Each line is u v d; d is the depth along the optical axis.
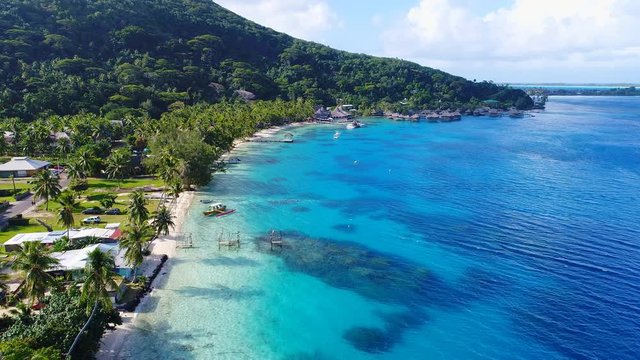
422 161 193.12
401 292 75.88
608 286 76.50
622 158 196.75
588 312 68.88
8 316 57.19
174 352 58.25
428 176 162.75
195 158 132.12
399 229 105.62
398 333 64.50
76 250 77.88
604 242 95.56
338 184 149.25
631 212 115.94
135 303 69.00
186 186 134.25
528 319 67.44
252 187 142.12
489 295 74.75
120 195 121.94
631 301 71.50
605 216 112.81
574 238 98.19
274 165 178.50
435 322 67.25
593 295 73.69
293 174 162.88
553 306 70.69
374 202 127.88
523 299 73.06
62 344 48.53
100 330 55.22
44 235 84.56
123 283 71.19
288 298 73.19
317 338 62.88
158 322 64.81
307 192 137.88
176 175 127.31
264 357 58.38
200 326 64.31
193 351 58.69
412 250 93.25
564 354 59.50
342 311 69.88
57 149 164.38
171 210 114.06
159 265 81.88
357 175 163.50
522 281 79.06
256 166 175.50
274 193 135.75
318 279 80.00
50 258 62.75
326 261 87.50
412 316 68.81
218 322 65.56
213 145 172.75
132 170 146.75
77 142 163.75
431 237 100.38
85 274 59.03
